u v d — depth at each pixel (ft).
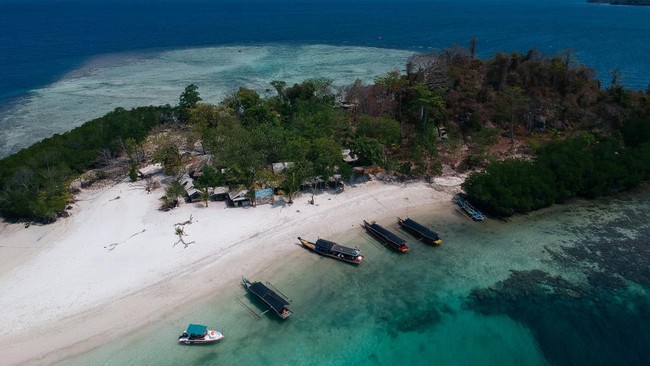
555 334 136.05
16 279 154.71
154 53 632.38
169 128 299.79
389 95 297.94
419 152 236.84
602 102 291.58
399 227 190.90
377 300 148.97
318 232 185.37
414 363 126.52
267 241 177.88
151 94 410.11
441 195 216.95
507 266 165.37
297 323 138.62
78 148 251.19
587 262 166.71
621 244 177.06
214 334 131.13
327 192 216.54
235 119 289.94
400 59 556.10
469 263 167.22
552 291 152.66
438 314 143.43
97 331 133.59
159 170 241.76
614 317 141.79
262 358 126.31
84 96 405.80
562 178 203.72
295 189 205.26
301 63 543.80
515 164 207.41
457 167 242.78
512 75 311.88
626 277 158.81
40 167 224.12
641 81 427.33
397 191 219.61
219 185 215.31
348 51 628.69
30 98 400.06
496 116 287.89
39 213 187.83
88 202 209.77
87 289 150.00
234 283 154.81
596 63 513.86
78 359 124.77
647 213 199.52
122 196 214.90
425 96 264.31
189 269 160.45
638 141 248.52
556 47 634.02
